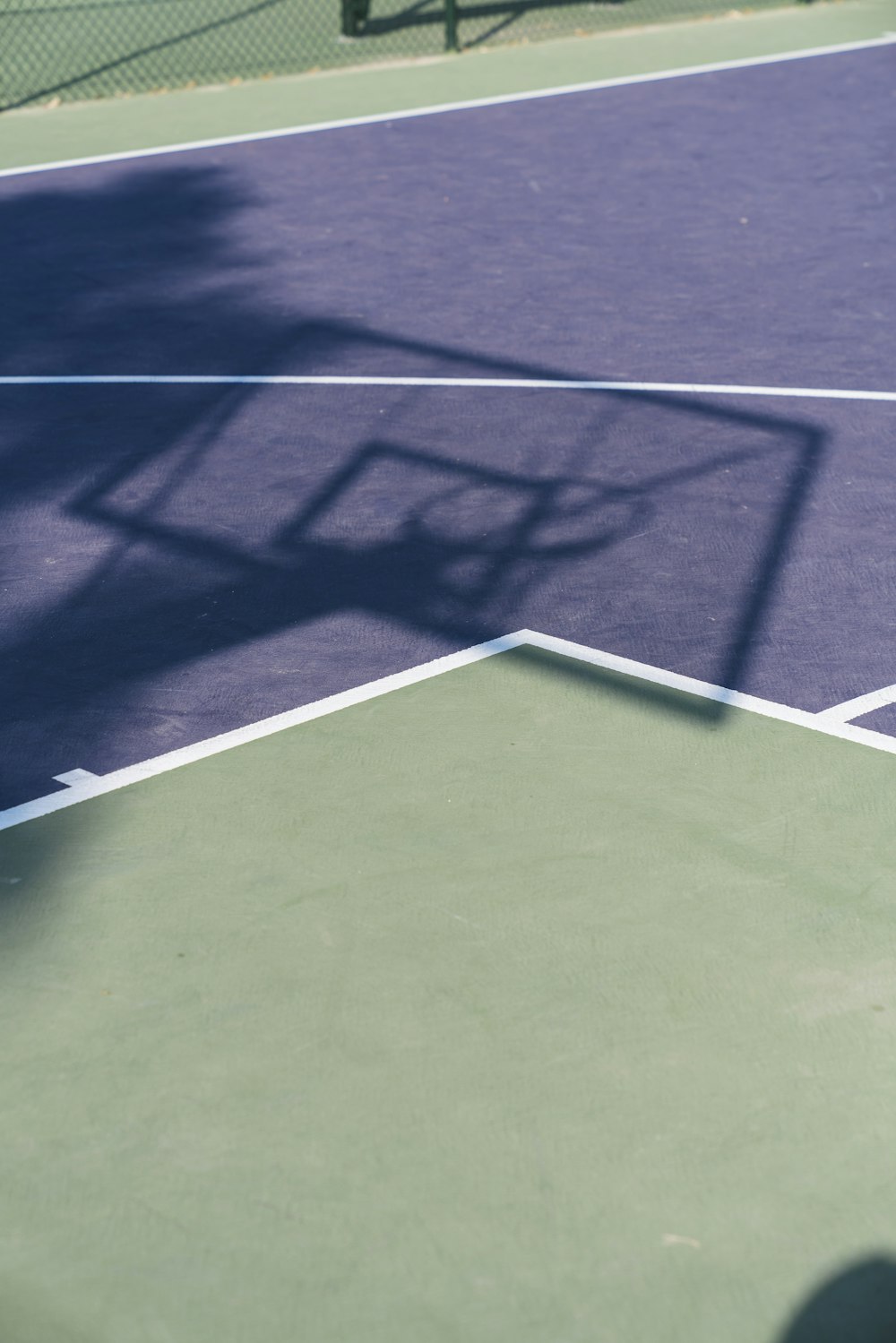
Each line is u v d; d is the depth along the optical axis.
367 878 4.82
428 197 13.21
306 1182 3.72
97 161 14.53
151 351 9.98
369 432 8.66
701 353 9.75
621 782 5.31
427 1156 3.79
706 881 4.78
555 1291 3.43
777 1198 3.65
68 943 4.55
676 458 8.25
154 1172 3.76
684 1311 3.38
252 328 10.34
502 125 15.59
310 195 13.33
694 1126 3.86
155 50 19.27
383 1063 4.09
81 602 6.80
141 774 5.43
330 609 6.68
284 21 20.86
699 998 4.29
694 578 6.89
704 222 12.43
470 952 4.48
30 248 12.08
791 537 7.30
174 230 12.45
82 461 8.37
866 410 8.83
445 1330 3.35
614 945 4.50
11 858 4.95
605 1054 4.10
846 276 11.12
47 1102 3.97
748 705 5.82
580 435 8.56
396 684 6.02
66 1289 3.46
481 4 21.92
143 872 4.88
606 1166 3.75
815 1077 4.00
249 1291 3.45
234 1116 3.92
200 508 7.76
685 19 20.81
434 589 6.85
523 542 7.30
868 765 5.39
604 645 6.31
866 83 17.12
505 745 5.55
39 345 10.13
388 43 19.45
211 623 6.58
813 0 21.97
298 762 5.47
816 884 4.75
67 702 5.95
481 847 4.96
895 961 4.43
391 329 10.27
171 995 4.34
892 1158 3.75
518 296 10.84
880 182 13.47
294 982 4.39
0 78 17.94
